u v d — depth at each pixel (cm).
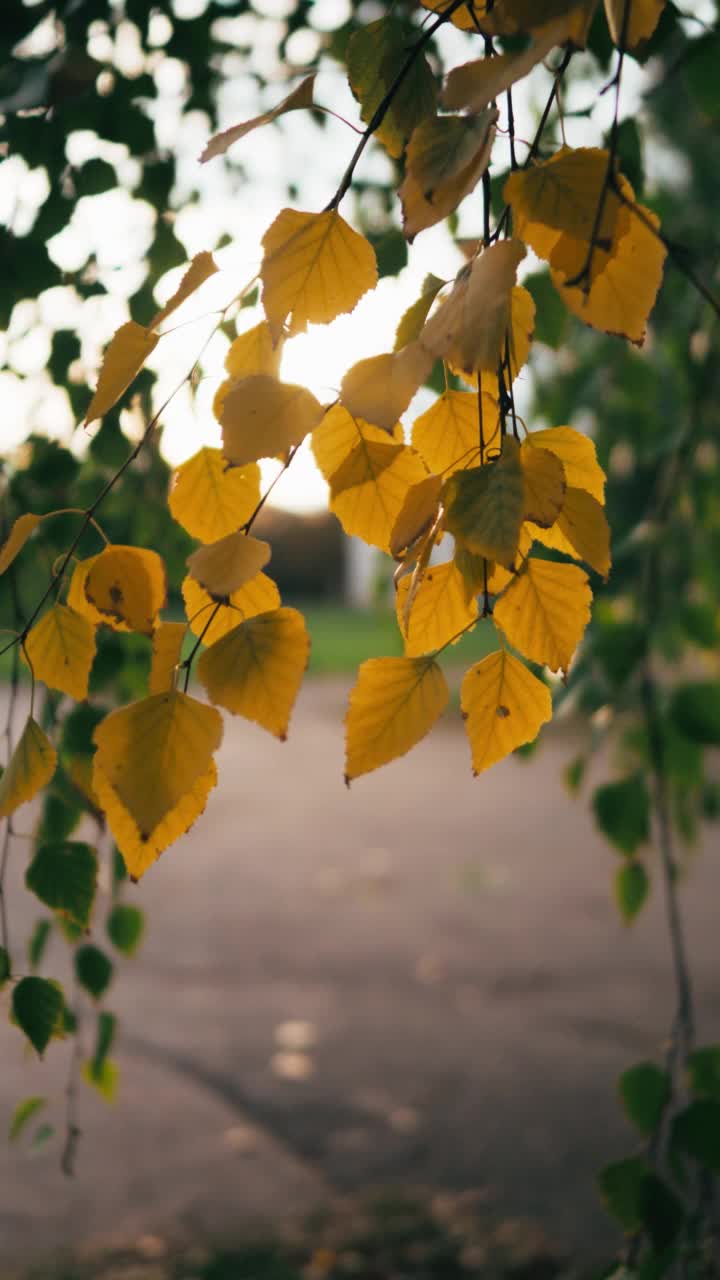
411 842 702
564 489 69
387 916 550
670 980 467
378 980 468
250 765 977
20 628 142
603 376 246
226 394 72
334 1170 331
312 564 2736
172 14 168
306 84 73
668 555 239
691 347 220
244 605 75
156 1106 365
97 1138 346
